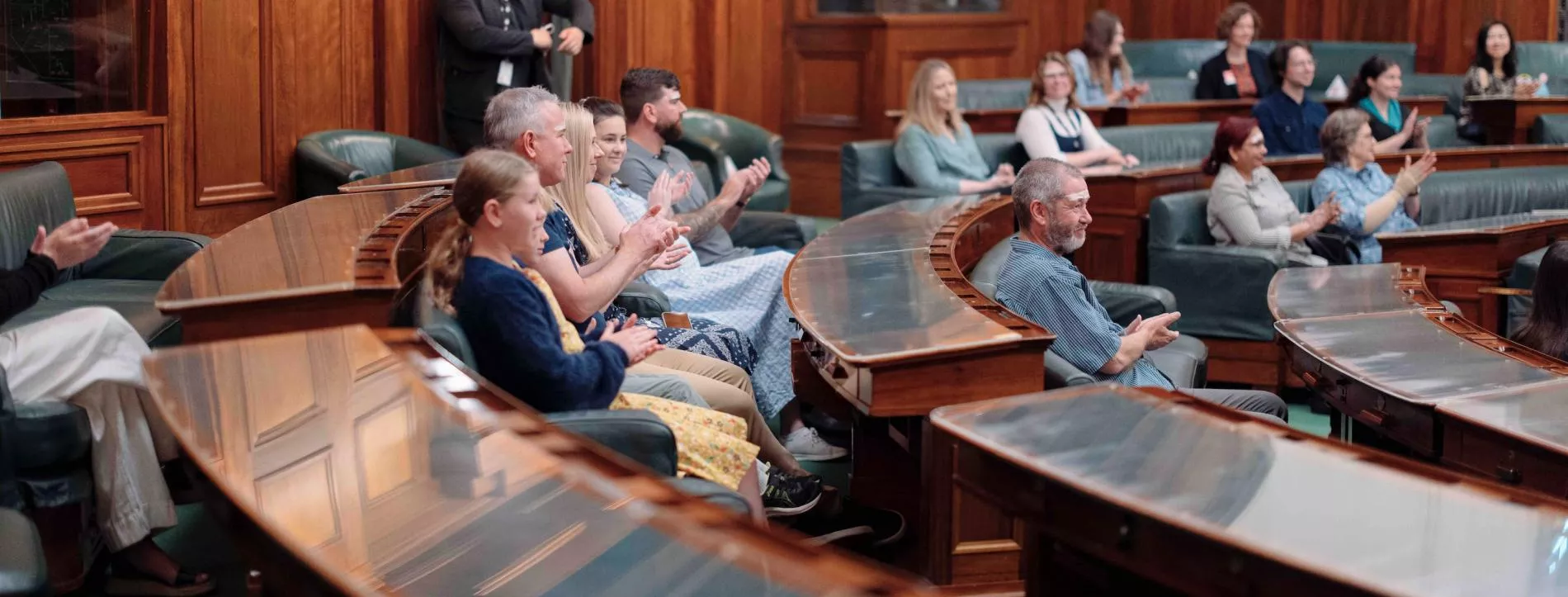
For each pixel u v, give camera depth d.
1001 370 2.68
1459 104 9.14
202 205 5.42
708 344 3.53
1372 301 3.93
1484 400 2.76
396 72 6.28
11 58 4.70
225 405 1.98
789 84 9.08
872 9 8.84
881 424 3.23
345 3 6.01
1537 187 6.23
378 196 3.60
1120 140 7.12
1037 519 2.07
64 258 2.63
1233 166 5.30
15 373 2.50
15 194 3.63
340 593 1.51
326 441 1.88
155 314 3.40
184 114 5.27
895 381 2.61
